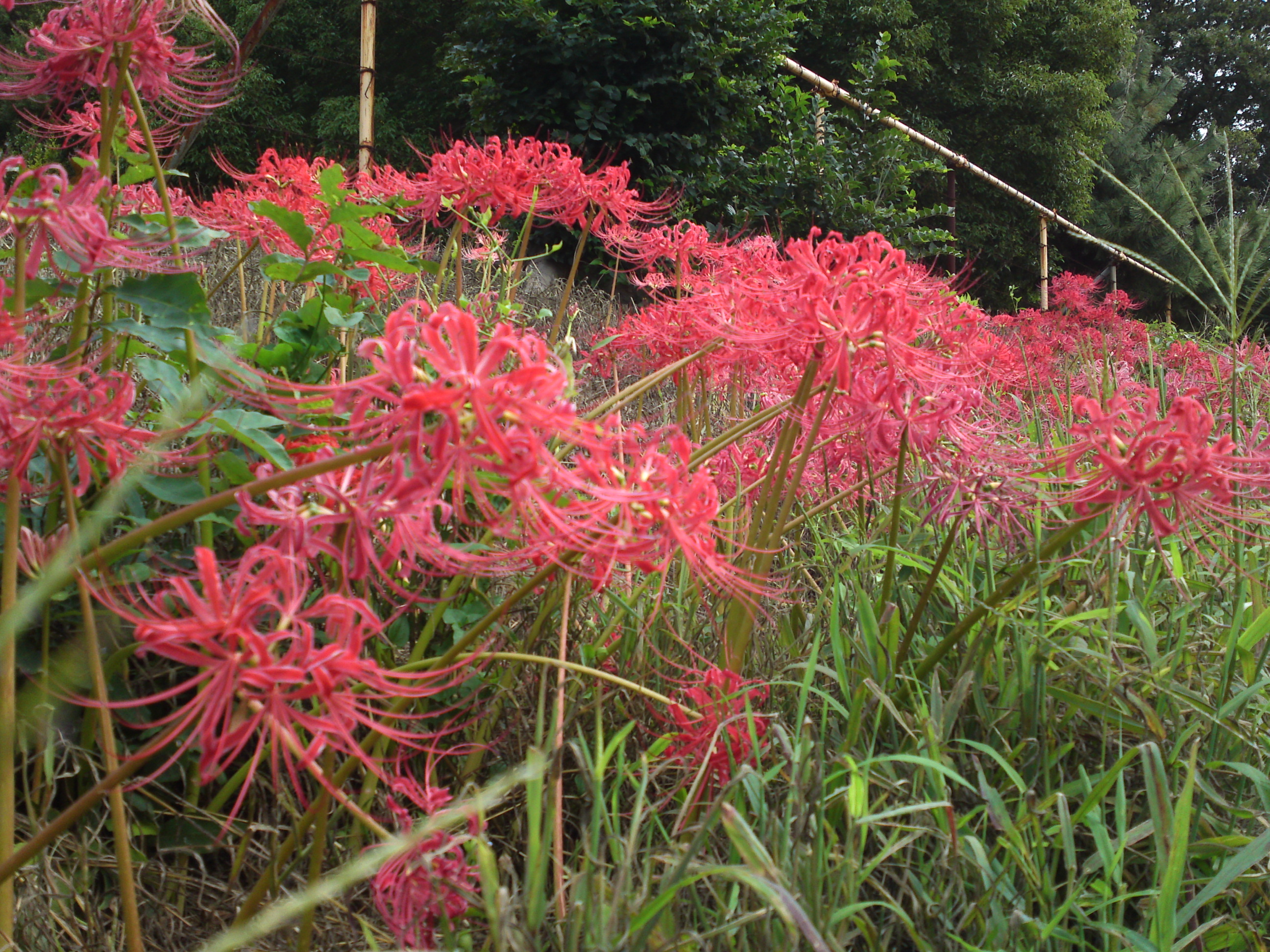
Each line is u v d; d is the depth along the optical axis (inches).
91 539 51.1
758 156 398.6
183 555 73.0
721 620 87.2
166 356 74.8
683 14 324.8
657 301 111.7
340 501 41.3
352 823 63.4
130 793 64.1
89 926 57.2
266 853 65.6
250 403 60.6
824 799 57.6
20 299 49.0
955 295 92.9
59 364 58.1
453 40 358.6
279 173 106.0
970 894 62.1
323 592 68.8
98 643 62.5
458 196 96.9
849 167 397.1
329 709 39.2
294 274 78.8
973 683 76.4
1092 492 60.4
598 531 45.4
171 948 58.4
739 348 77.9
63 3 62.9
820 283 63.3
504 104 327.6
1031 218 760.3
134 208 88.4
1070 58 870.4
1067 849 58.1
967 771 71.4
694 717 65.1
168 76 70.2
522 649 72.1
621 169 102.6
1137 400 70.0
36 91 66.4
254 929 30.5
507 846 65.0
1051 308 304.2
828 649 83.5
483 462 38.0
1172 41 1379.2
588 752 55.3
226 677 36.0
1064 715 75.8
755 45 355.6
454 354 37.5
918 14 724.0
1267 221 96.0
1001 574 93.6
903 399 71.0
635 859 54.8
